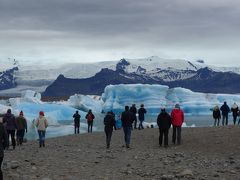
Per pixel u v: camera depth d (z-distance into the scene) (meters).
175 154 22.59
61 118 118.31
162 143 28.17
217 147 24.92
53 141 33.28
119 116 47.56
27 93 158.88
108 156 21.56
